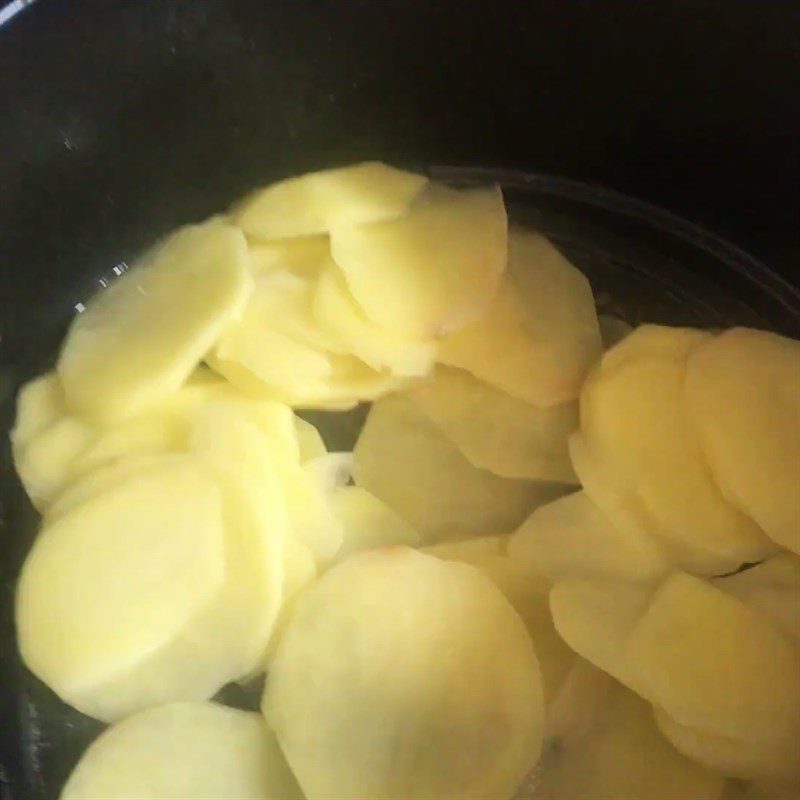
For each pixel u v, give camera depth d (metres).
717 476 0.22
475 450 0.24
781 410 0.22
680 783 0.20
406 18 0.25
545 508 0.23
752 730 0.19
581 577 0.22
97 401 0.24
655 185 0.29
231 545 0.22
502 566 0.23
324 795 0.20
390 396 0.25
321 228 0.25
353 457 0.25
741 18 0.23
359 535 0.24
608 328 0.27
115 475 0.23
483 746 0.21
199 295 0.25
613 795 0.20
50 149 0.25
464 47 0.26
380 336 0.24
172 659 0.22
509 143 0.29
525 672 0.21
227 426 0.23
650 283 0.29
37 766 0.23
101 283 0.28
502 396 0.25
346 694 0.21
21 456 0.25
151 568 0.22
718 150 0.26
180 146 0.27
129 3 0.23
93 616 0.22
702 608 0.20
